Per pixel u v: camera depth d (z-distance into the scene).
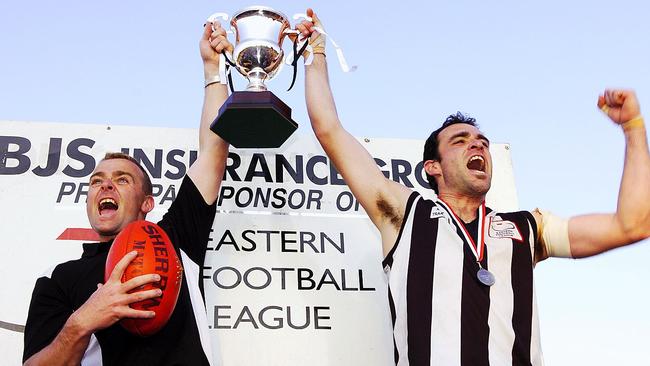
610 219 3.03
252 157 4.22
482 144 3.29
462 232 3.03
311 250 4.05
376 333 3.92
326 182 4.24
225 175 4.16
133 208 3.25
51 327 2.75
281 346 3.81
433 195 4.35
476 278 2.87
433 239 2.99
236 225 4.05
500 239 3.03
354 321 3.93
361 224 4.17
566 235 3.09
